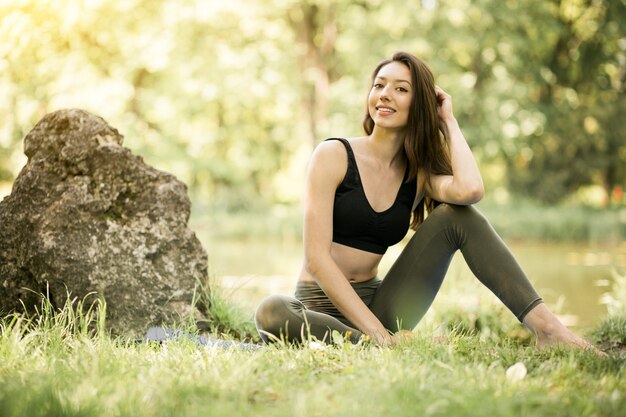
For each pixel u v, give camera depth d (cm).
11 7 802
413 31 1834
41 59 926
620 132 2070
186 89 1888
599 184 2258
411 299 334
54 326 309
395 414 198
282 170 2388
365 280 345
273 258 1206
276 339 299
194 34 1897
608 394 222
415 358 256
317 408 206
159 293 369
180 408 206
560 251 1370
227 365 250
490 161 2077
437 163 347
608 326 431
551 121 2039
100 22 1263
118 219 373
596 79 2142
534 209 1869
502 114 1869
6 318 353
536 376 242
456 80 1847
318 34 2186
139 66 1769
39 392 214
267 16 1978
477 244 324
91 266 357
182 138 2059
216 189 2239
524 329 459
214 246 1504
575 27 2122
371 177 335
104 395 215
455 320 464
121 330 356
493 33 1859
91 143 381
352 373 244
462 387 218
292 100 2025
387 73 337
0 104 1229
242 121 2180
